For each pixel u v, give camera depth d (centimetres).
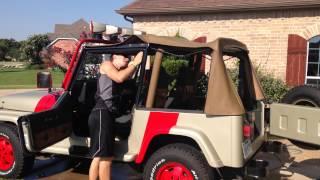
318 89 462
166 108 404
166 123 389
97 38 468
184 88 418
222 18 1097
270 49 1045
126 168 516
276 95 812
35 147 401
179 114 384
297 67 1018
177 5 1149
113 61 409
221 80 368
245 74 458
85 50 436
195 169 374
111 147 397
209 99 370
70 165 527
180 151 380
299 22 1009
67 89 441
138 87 407
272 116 417
